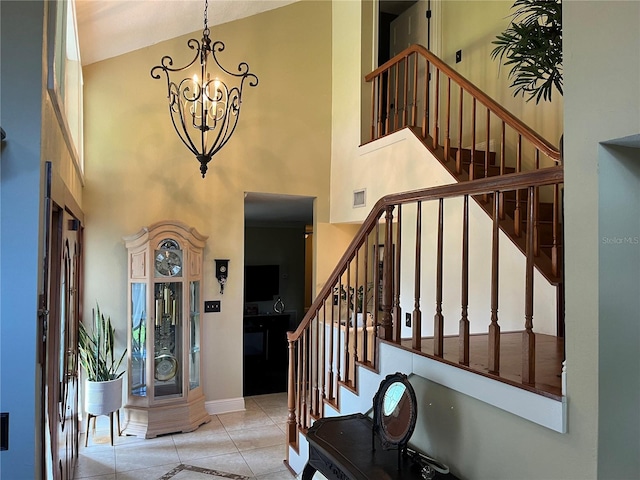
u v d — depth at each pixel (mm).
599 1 1265
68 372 2779
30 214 1499
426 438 2000
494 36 4309
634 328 1326
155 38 4230
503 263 2893
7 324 1477
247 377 6262
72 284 3010
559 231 2828
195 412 4270
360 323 4434
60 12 2020
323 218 5156
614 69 1222
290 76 5004
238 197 4746
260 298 8602
